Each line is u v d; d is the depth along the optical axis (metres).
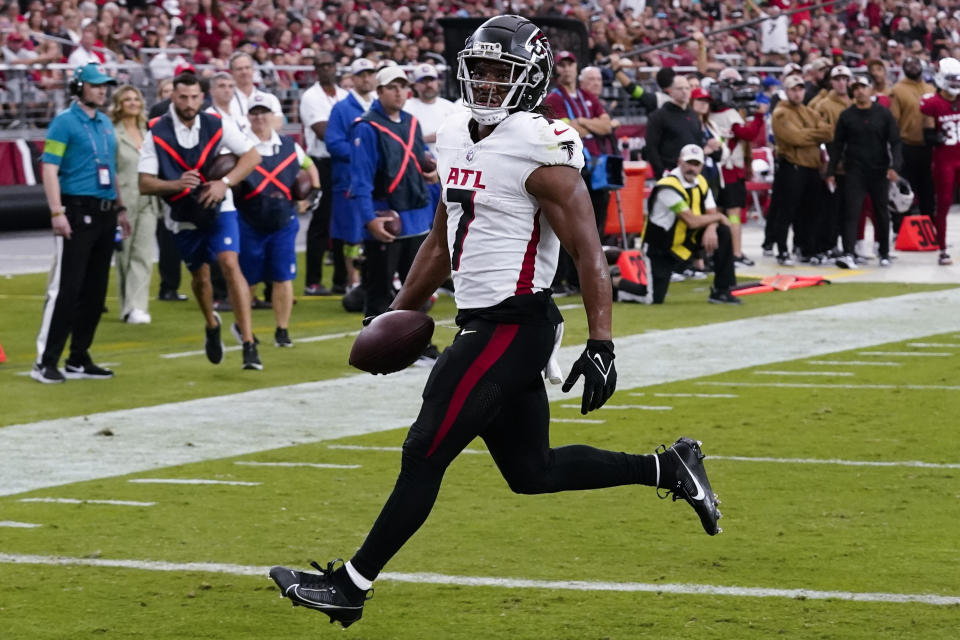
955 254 67.19
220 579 20.66
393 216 39.34
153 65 76.44
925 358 39.78
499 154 17.55
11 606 19.45
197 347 43.56
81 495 25.72
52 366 37.62
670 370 38.28
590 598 19.45
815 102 65.12
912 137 68.69
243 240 41.81
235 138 37.59
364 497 25.41
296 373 38.78
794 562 21.00
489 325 17.59
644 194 58.75
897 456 28.00
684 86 56.12
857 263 64.25
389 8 99.19
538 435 18.16
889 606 18.88
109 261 38.22
